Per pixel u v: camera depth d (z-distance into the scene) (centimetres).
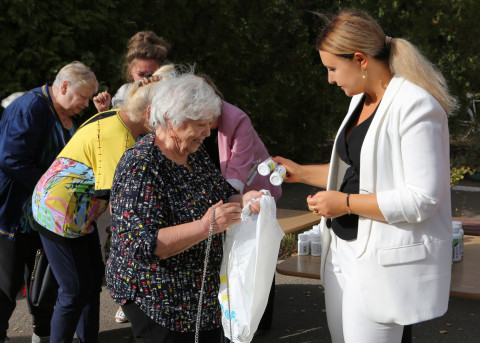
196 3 841
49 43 602
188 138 211
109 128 286
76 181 295
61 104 344
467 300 487
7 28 586
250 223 229
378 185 224
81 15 612
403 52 222
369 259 229
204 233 203
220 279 228
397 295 226
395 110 218
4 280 351
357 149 236
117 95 386
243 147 337
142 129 291
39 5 588
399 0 1034
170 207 210
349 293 243
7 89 589
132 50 384
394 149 220
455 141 1155
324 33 230
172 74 293
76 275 312
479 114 1077
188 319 215
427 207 213
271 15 912
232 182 329
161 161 212
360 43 221
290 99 955
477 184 1016
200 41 854
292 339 409
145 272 211
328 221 259
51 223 301
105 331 421
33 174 334
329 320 262
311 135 992
